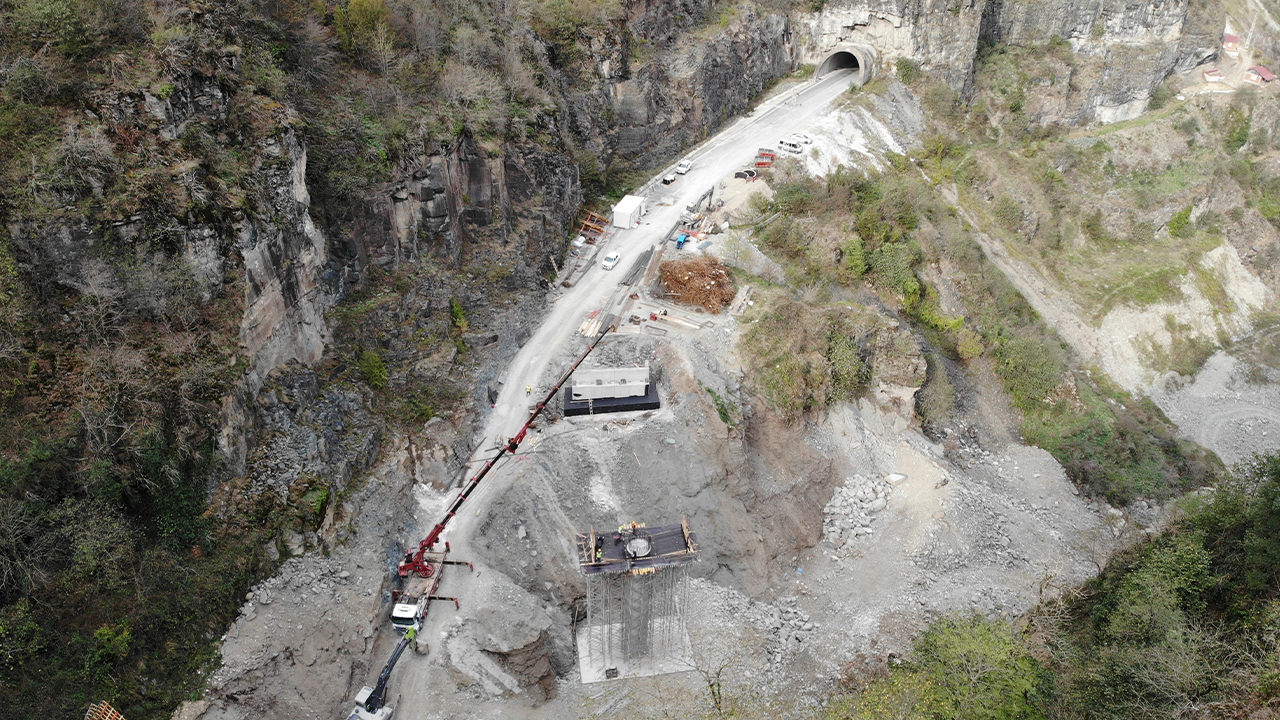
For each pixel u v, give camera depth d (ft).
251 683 125.59
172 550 130.93
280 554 142.72
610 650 150.30
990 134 362.53
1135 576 160.56
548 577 162.09
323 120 189.16
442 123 209.26
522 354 207.00
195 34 156.97
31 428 123.24
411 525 163.84
